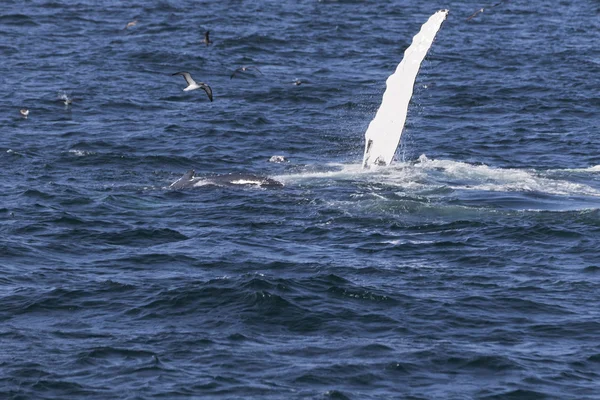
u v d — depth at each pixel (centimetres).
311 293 11238
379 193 15000
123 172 16462
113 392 9119
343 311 10850
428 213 14150
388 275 11862
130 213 14175
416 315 10781
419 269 12088
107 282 11519
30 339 10106
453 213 14125
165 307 10888
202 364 9638
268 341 10175
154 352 9850
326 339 10225
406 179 15675
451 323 10619
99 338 10162
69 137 18575
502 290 11462
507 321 10700
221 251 12638
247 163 17250
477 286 11581
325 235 13300
